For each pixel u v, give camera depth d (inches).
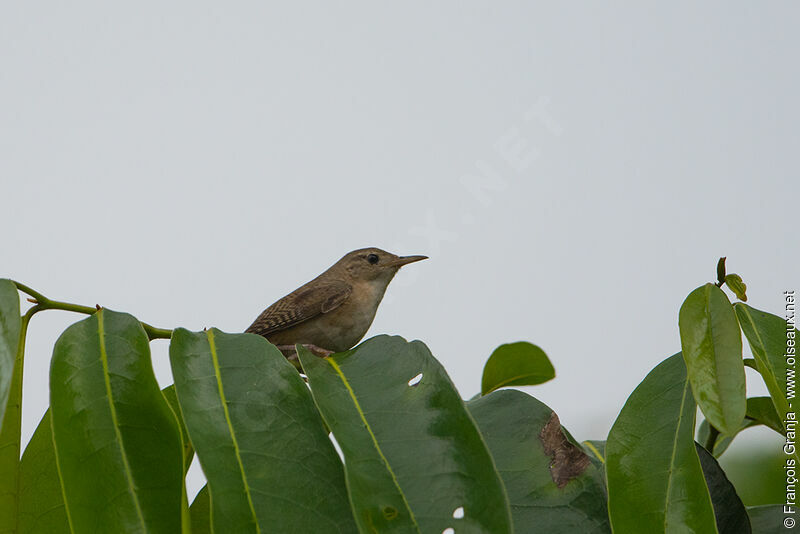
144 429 197.9
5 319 208.4
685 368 224.2
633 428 216.5
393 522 181.3
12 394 223.9
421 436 196.4
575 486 218.5
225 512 182.2
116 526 185.6
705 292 219.6
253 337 217.9
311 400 206.8
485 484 186.1
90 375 204.5
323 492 190.2
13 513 223.0
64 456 192.7
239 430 196.7
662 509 201.5
